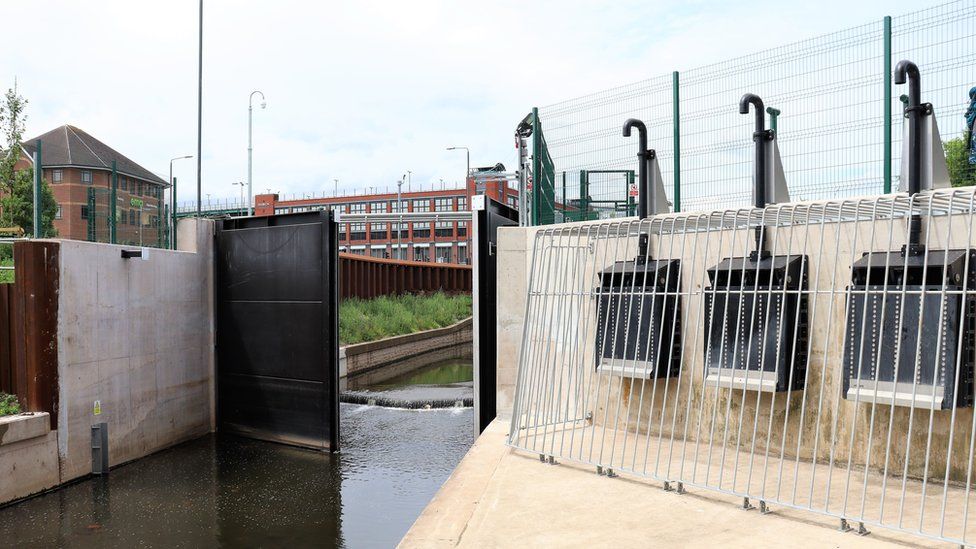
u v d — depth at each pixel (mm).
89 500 10969
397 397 19266
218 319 15977
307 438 14281
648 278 7633
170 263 14648
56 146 65000
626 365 7574
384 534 9531
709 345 6422
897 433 5887
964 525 4254
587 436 8008
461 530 5070
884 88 7480
